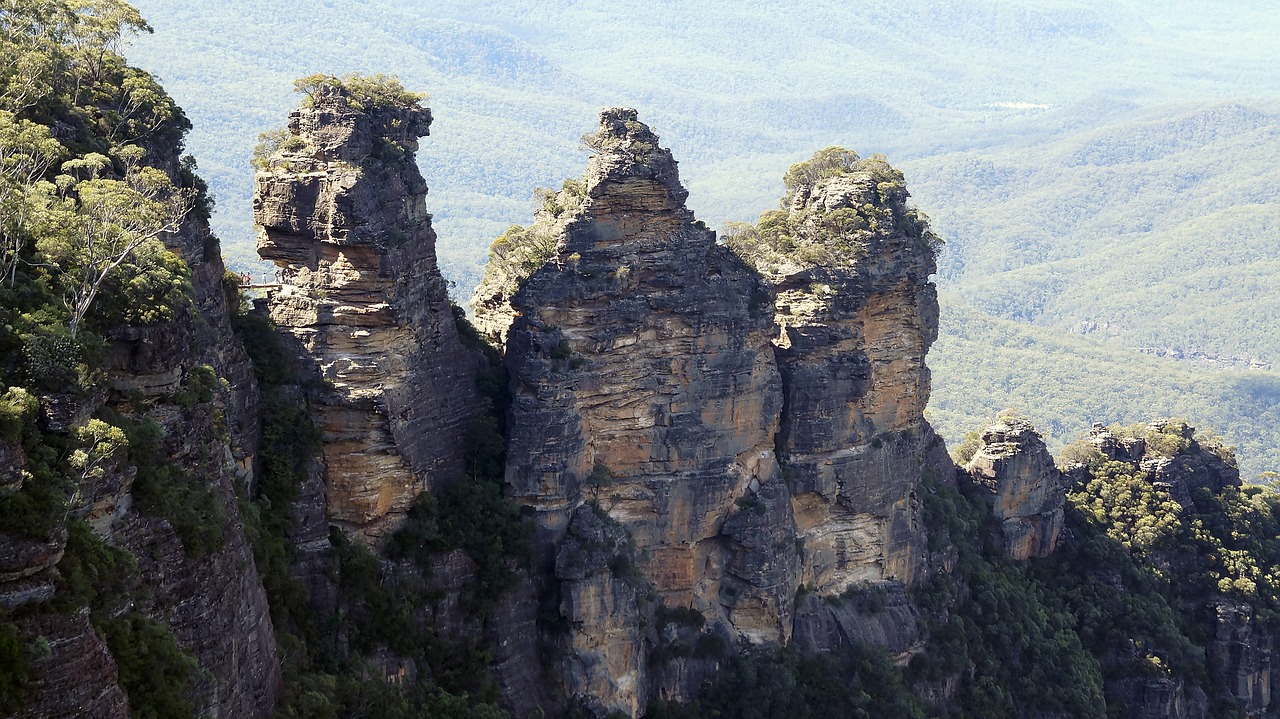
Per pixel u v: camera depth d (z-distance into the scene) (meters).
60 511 75.62
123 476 84.75
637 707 149.62
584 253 148.12
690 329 152.50
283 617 122.12
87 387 82.38
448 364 144.25
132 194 97.75
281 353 132.75
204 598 91.44
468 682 138.25
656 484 153.38
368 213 132.12
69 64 115.31
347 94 138.50
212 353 118.88
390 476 136.75
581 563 144.88
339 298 133.62
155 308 90.62
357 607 132.38
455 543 140.50
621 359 149.50
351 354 134.00
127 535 85.88
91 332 85.38
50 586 75.19
